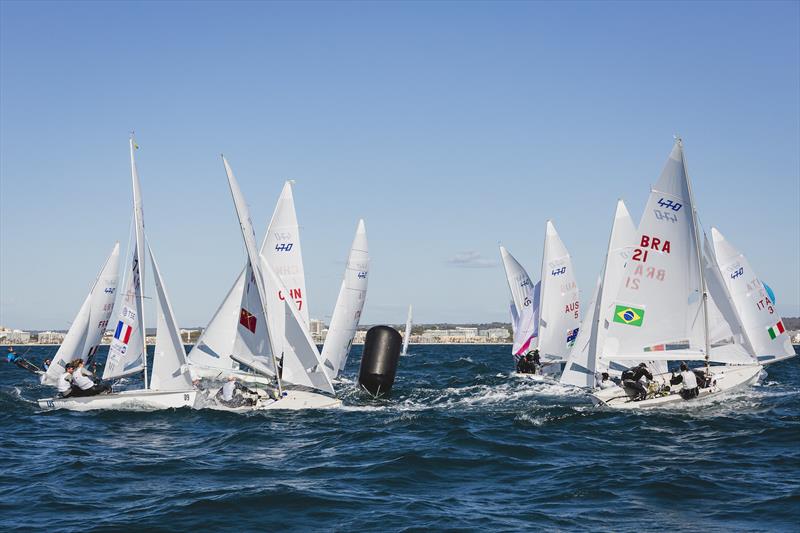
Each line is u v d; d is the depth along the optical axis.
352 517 12.25
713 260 26.64
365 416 24.19
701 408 24.91
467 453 17.47
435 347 164.38
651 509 12.72
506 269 46.66
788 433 19.83
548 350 40.34
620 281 26.08
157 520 12.06
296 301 29.05
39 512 12.61
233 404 25.03
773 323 29.02
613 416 23.39
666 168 25.12
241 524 11.88
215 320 28.80
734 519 12.05
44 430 21.45
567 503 13.16
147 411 24.78
